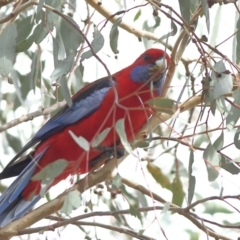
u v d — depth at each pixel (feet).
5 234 24.30
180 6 24.64
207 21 23.63
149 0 23.85
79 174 30.25
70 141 29.22
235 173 24.67
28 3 25.67
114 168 26.58
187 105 26.91
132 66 30.27
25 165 30.40
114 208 33.94
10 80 31.04
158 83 29.78
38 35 26.35
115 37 24.89
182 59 32.32
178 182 32.94
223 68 23.30
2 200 27.91
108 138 27.99
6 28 25.98
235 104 23.77
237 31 24.58
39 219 24.57
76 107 29.73
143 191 27.63
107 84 30.04
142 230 22.65
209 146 24.22
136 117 28.22
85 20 29.22
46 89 34.37
